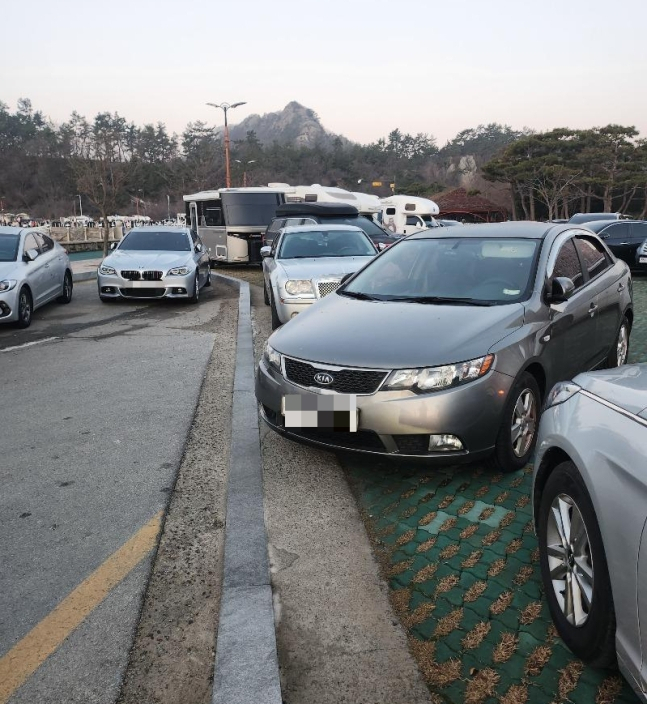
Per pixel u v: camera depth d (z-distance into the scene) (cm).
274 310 855
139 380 652
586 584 228
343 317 431
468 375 355
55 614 275
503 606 271
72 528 348
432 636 256
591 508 220
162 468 427
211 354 770
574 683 226
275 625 265
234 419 501
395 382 355
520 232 501
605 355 534
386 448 361
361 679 235
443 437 355
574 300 461
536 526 275
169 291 1185
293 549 324
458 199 6341
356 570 304
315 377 375
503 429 372
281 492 388
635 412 214
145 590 291
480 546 319
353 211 1570
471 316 401
